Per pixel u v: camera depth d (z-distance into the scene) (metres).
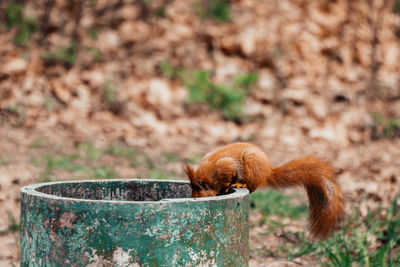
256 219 6.43
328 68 12.30
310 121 11.38
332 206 4.05
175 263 2.68
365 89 12.44
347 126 11.48
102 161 8.83
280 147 10.45
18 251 5.16
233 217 2.92
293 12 12.89
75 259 2.66
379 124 11.84
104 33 12.37
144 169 8.42
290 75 12.04
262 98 11.64
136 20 12.58
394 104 12.54
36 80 11.37
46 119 10.73
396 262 4.56
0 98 10.99
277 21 12.65
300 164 4.24
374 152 10.45
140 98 11.37
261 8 12.84
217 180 4.31
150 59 11.98
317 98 11.75
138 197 3.76
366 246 4.91
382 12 14.22
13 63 11.57
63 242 2.69
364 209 6.32
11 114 10.74
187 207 2.70
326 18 12.94
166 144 10.26
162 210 2.65
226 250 2.87
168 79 11.72
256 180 4.29
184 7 12.80
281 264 4.74
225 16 12.63
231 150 4.44
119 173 8.00
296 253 5.04
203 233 2.75
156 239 2.65
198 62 12.05
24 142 9.62
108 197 3.67
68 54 11.98
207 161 4.42
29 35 12.28
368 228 5.48
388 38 13.98
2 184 7.24
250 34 12.38
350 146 10.99
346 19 13.18
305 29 12.60
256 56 12.20
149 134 10.73
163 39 12.30
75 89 11.36
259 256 5.15
